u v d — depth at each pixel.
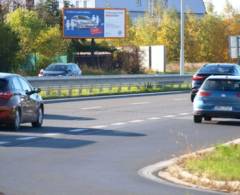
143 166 24.41
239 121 43.75
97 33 119.25
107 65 120.50
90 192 19.03
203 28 149.75
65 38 118.31
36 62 109.00
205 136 34.53
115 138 32.97
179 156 26.41
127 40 142.75
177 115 47.19
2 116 35.72
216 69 59.78
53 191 19.05
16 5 126.38
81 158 26.06
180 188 20.06
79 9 118.38
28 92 38.16
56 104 58.09
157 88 81.25
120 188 19.78
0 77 36.47
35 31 112.56
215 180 20.42
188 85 87.44
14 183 20.27
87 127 38.22
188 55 148.88
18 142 30.80
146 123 41.03
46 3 134.75
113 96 69.75
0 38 87.12
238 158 23.94
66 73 85.12
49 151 27.86
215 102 41.41
